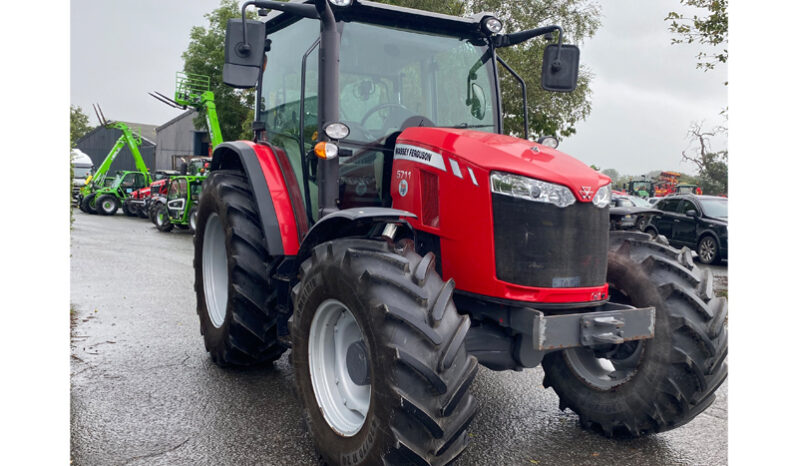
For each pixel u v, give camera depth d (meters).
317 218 3.58
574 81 3.64
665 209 13.95
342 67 3.48
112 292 7.27
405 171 3.33
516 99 10.47
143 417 3.48
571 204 2.88
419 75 3.69
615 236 3.54
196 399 3.79
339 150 3.43
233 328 4.01
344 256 2.78
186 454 3.04
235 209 4.11
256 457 3.03
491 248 2.89
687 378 3.11
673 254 3.37
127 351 4.81
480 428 3.52
